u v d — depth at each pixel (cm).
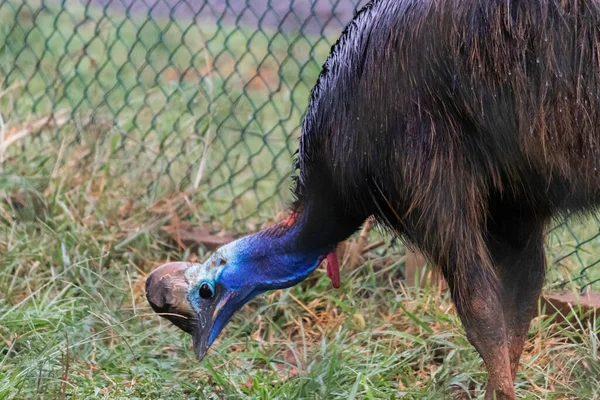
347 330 1477
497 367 1135
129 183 1839
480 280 1135
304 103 2373
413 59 1100
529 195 1155
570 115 1065
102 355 1394
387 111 1118
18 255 1653
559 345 1425
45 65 2188
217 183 1950
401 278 1641
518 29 1057
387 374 1373
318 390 1311
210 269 1271
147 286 1288
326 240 1248
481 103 1086
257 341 1498
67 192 1806
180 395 1309
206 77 1977
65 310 1462
